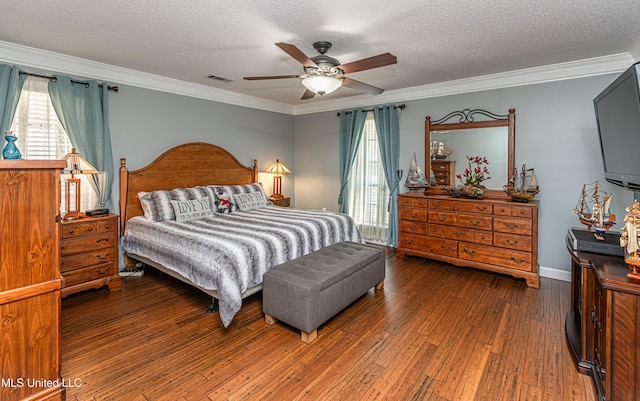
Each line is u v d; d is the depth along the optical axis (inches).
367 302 122.1
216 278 99.9
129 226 147.6
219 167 194.4
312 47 118.4
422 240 167.5
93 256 126.2
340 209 222.2
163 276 149.9
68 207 130.8
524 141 151.8
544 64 139.7
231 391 74.0
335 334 99.3
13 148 69.4
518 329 101.4
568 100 140.3
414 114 186.9
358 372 81.0
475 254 149.6
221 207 163.5
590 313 78.2
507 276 149.0
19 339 63.4
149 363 84.3
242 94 202.4
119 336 97.3
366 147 211.2
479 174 164.4
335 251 126.5
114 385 75.6
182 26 101.7
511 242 139.1
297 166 249.1
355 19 95.9
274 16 94.1
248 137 213.6
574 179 140.6
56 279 68.1
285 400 71.2
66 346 91.6
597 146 135.2
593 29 102.8
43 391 66.5
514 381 77.3
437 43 114.7
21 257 63.3
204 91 183.8
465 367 82.8
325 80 106.5
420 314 112.3
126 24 100.7
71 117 133.9
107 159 144.6
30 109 125.0
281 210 174.9
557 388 74.7
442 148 175.9
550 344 92.8
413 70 148.6
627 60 125.7
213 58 133.7
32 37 112.0
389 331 101.0
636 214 64.9
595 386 72.4
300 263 111.6
